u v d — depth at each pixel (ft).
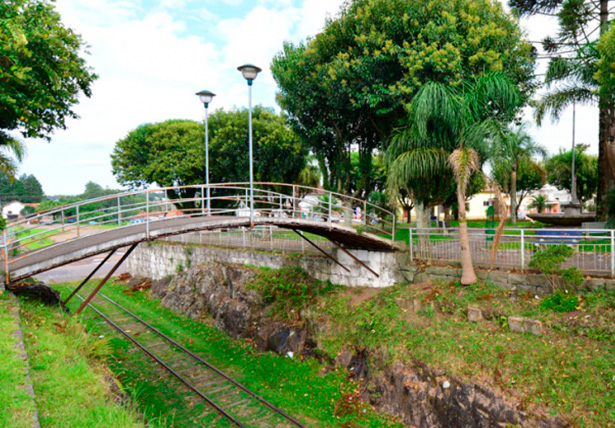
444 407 27.63
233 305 51.44
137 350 45.62
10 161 59.26
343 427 29.17
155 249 81.10
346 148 65.51
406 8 43.21
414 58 41.09
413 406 29.32
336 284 48.78
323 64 52.16
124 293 74.74
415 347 32.12
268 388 35.94
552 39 60.95
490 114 35.88
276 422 30.35
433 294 36.55
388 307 38.32
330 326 40.91
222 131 82.94
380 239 41.88
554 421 22.65
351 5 49.44
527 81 47.47
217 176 95.25
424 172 40.73
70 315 31.22
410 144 41.68
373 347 34.81
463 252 35.73
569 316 28.17
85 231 97.55
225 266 59.72
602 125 54.54
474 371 27.61
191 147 94.02
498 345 28.76
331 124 61.21
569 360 25.20
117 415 16.14
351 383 34.68
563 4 58.44
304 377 37.01
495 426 24.72
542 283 31.71
